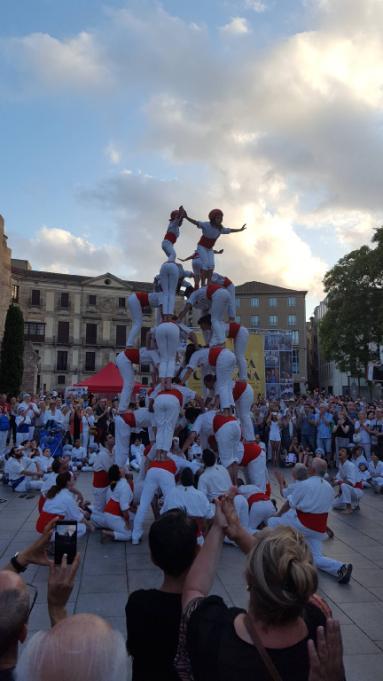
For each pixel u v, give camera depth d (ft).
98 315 197.88
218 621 6.01
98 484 28.50
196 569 7.09
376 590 19.57
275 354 94.79
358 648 14.85
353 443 50.72
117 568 22.00
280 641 5.66
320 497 20.86
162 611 7.55
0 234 134.82
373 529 29.27
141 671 7.45
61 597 7.61
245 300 234.17
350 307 122.21
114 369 74.49
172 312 28.73
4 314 134.62
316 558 21.01
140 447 52.44
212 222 30.12
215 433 26.78
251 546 7.14
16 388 132.26
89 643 5.16
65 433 56.90
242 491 26.08
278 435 55.72
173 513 8.41
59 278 196.24
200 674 5.73
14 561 8.38
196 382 50.75
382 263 113.91
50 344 191.01
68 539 8.25
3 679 5.79
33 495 38.06
